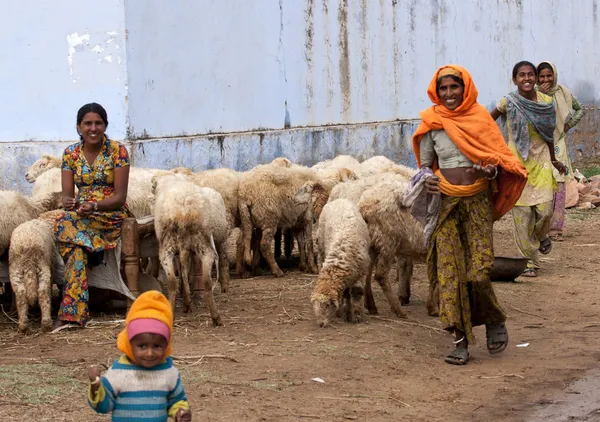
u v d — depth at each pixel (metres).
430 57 18.36
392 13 17.44
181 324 7.79
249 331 7.55
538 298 9.14
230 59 14.16
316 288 7.66
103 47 12.41
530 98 10.07
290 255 11.59
